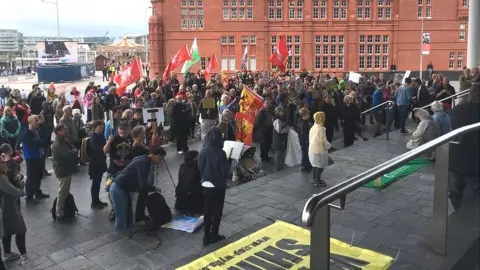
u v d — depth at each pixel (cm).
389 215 742
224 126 1191
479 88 670
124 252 705
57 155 922
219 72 3722
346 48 3772
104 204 1027
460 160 533
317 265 391
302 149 1154
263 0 3688
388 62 3806
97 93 2056
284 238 677
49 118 1520
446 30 3784
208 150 710
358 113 1481
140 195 825
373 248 604
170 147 1630
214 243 703
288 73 2834
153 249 712
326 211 382
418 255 545
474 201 555
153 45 3738
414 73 3803
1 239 809
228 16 3712
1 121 1477
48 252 786
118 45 5300
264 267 585
